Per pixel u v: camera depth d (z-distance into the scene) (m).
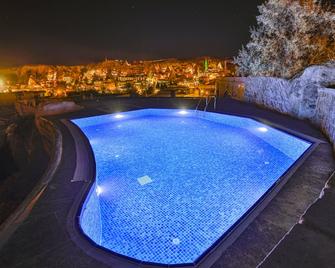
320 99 7.59
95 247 2.57
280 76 11.85
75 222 3.03
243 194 5.00
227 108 11.91
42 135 10.44
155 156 7.26
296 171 4.31
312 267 1.88
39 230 2.87
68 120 9.80
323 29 10.70
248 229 2.75
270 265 1.92
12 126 18.75
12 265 2.36
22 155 14.78
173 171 6.19
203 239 3.73
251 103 12.94
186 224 4.09
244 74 14.68
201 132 9.67
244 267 2.20
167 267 2.24
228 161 6.75
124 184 5.52
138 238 3.79
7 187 11.45
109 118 11.47
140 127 10.63
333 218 2.46
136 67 113.75
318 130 7.33
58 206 3.41
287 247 2.08
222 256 2.35
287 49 11.23
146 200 4.84
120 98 16.73
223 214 4.34
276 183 3.94
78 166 5.01
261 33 12.94
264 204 3.29
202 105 13.19
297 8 10.69
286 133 7.29
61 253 2.49
